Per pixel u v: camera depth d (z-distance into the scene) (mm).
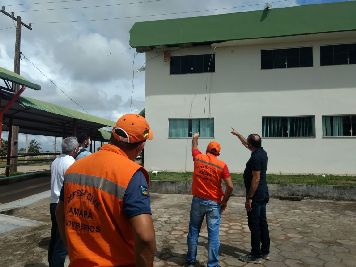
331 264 4902
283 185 11273
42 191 11688
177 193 12039
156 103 16469
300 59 15352
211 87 16016
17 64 17781
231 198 11031
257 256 4961
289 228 7047
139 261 1562
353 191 10633
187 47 16344
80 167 1787
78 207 1687
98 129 23031
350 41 14781
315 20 14398
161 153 16219
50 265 4074
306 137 14961
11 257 5145
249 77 15711
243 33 15070
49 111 12984
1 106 11094
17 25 17812
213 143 4809
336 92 14805
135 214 1568
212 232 4500
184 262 4949
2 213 8359
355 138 14500
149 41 16016
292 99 15219
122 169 1644
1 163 26625
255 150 4992
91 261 1601
